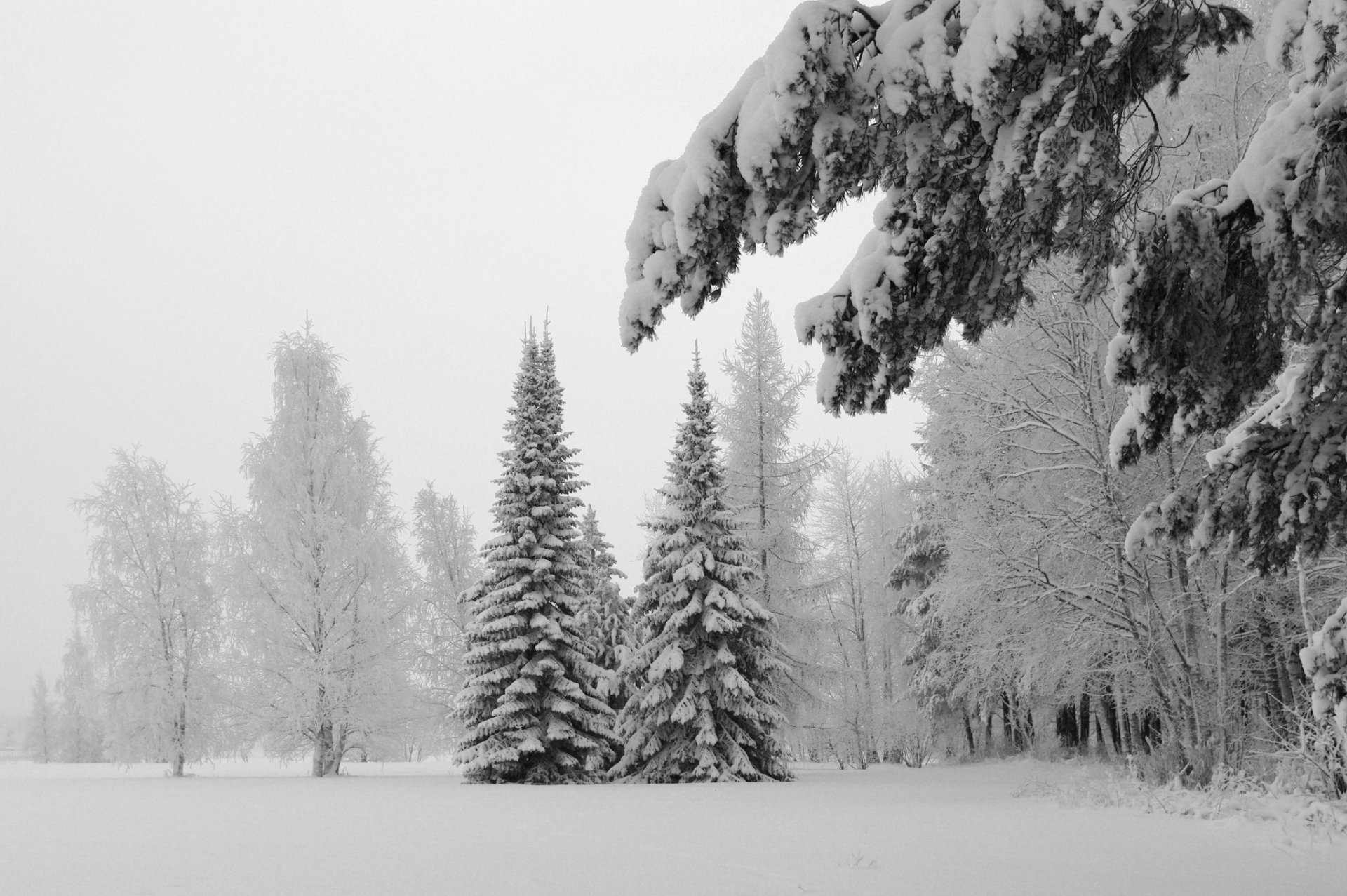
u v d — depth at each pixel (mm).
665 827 10656
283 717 24344
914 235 3412
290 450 25906
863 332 3473
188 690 26125
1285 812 10539
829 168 3232
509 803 14781
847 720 28656
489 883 6648
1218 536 3604
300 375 26406
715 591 22906
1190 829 10258
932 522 18906
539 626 22547
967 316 3604
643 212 3639
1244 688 17969
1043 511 16547
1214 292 3516
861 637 34250
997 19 2783
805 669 26703
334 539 25062
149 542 26703
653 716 22766
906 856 7996
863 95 3168
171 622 26750
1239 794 12188
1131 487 15828
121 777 25734
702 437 24719
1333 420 3453
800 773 26891
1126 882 6531
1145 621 15680
